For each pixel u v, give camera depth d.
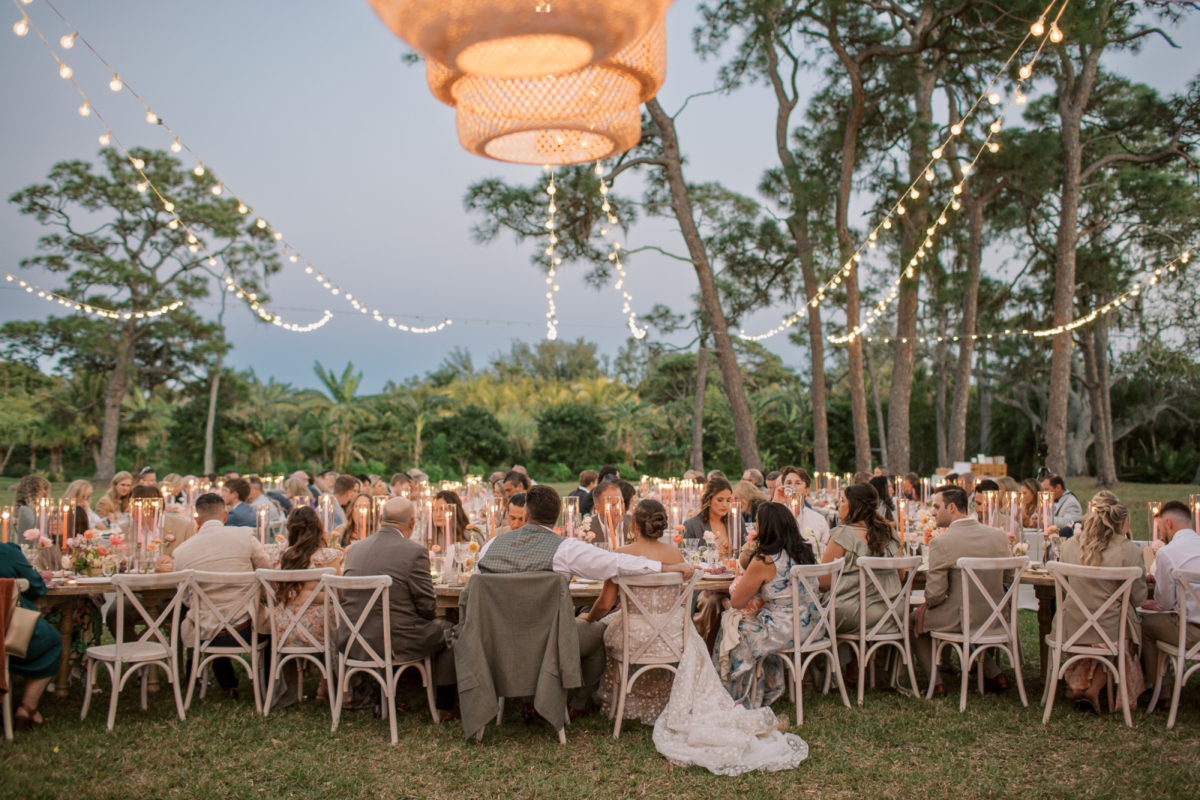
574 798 3.63
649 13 2.18
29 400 35.69
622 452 36.62
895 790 3.67
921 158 16.33
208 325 33.28
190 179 33.59
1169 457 33.75
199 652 4.78
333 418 32.22
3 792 3.60
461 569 5.12
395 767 3.97
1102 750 4.09
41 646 4.45
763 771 3.89
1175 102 18.20
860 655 4.89
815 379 17.62
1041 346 27.48
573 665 4.25
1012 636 4.80
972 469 16.17
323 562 4.94
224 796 3.63
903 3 16.44
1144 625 4.75
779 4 14.80
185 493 8.38
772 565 4.73
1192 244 22.72
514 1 2.07
